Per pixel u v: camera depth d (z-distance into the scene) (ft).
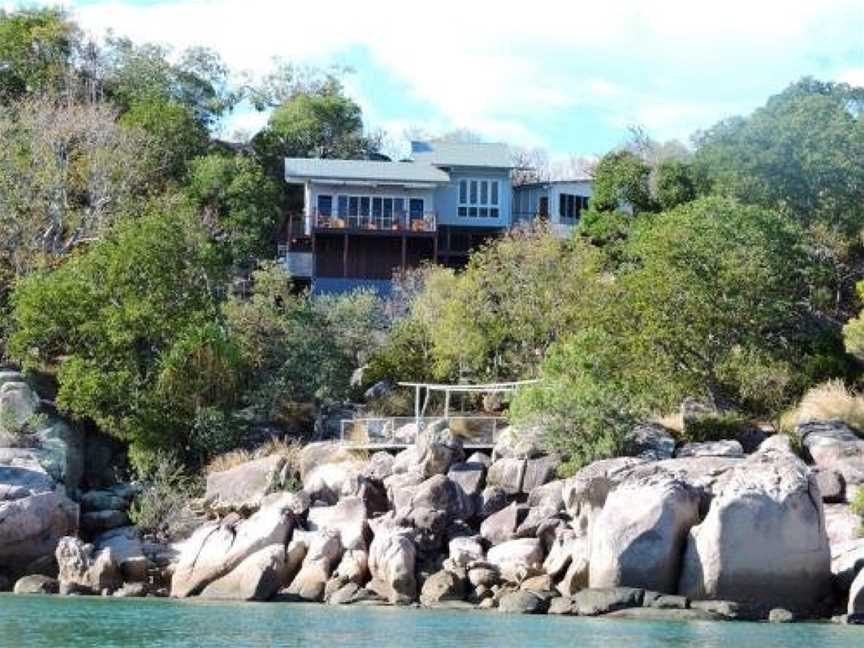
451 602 149.69
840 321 225.56
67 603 150.30
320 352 215.31
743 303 195.31
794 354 202.90
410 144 332.80
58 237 237.86
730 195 241.76
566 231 300.20
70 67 301.63
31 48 300.61
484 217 304.91
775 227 207.72
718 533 142.41
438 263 294.05
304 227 291.99
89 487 201.87
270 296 228.43
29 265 229.45
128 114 290.97
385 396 217.97
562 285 220.02
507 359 219.82
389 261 291.58
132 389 203.00
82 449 204.23
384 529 160.86
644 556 143.74
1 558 169.17
